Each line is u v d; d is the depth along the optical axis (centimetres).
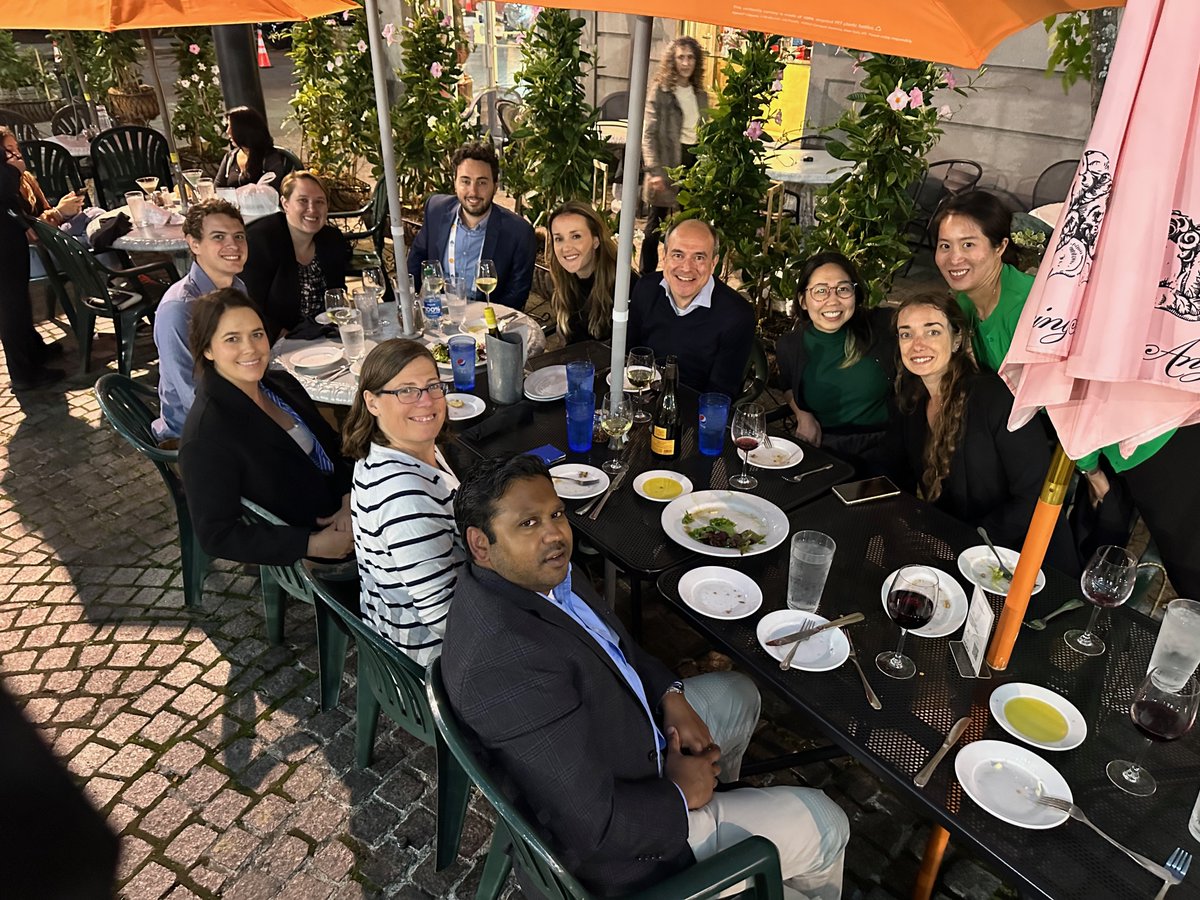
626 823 158
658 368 344
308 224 402
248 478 258
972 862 230
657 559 221
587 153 558
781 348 335
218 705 283
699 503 244
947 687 181
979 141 613
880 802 249
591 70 794
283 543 248
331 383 308
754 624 200
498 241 436
